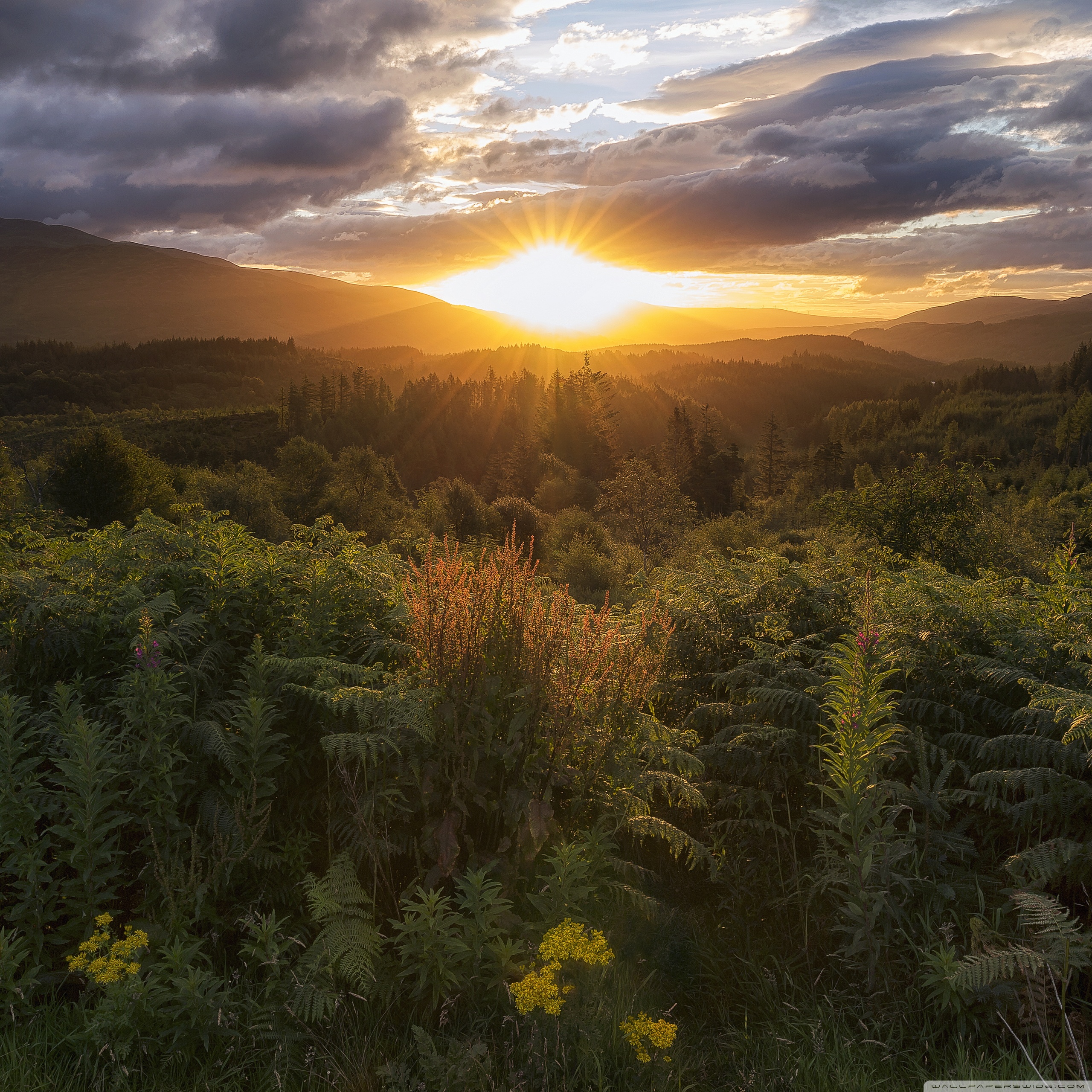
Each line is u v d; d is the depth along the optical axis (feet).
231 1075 8.73
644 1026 8.56
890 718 13.12
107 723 11.79
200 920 10.74
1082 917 10.87
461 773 11.50
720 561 22.66
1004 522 79.41
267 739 11.30
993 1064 8.82
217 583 14.58
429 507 197.77
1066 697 11.09
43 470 197.88
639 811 12.80
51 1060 8.79
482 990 10.16
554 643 12.49
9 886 10.37
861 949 10.13
